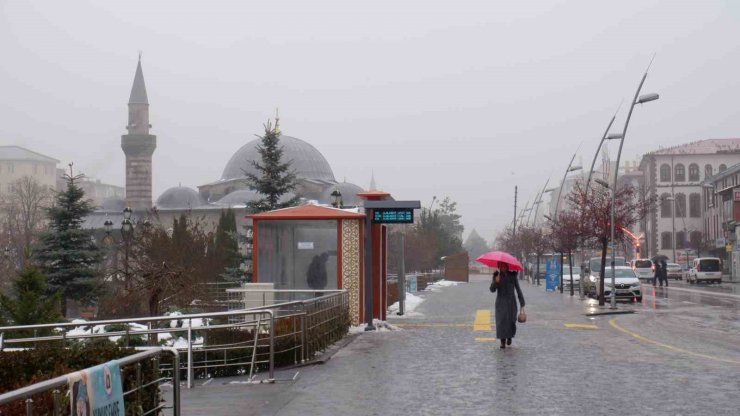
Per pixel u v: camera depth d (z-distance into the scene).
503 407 10.95
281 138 111.38
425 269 93.69
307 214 24.22
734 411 10.58
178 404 8.98
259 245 24.55
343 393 12.32
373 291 26.12
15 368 9.99
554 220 56.25
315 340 16.91
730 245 90.50
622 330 23.05
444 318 28.56
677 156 122.38
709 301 40.81
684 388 12.42
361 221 24.42
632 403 11.17
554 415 10.38
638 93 37.34
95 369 6.30
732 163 121.25
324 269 24.41
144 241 42.50
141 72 130.75
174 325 20.28
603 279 36.62
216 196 111.81
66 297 39.66
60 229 40.78
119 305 30.42
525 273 98.62
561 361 15.84
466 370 14.67
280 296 24.11
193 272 29.00
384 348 18.53
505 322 18.20
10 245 80.12
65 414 6.34
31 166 171.75
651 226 122.88
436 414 10.53
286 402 11.60
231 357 14.86
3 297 21.03
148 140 127.62
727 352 17.36
